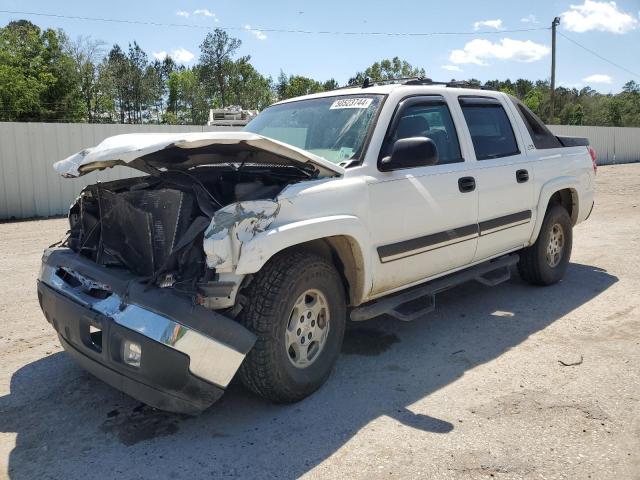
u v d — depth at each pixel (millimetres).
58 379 3980
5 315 5312
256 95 66562
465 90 5051
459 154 4715
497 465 2895
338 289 3738
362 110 4246
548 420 3326
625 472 2818
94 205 3861
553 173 5766
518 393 3678
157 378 2977
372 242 3875
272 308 3260
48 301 3598
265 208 3180
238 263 3020
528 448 3043
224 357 3072
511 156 5281
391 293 4285
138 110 62656
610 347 4406
